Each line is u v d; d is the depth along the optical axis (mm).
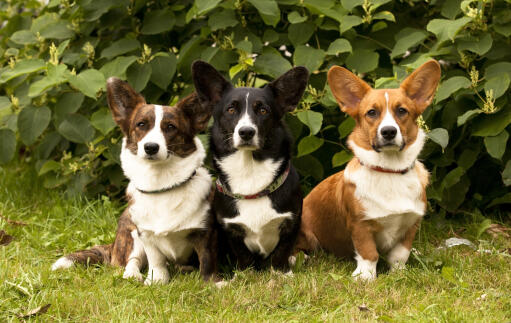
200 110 3711
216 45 4898
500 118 4289
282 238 3713
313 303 3201
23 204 5262
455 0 4492
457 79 4203
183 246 3725
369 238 3641
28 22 5688
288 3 4590
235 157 3598
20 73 4562
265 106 3531
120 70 4543
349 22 4355
